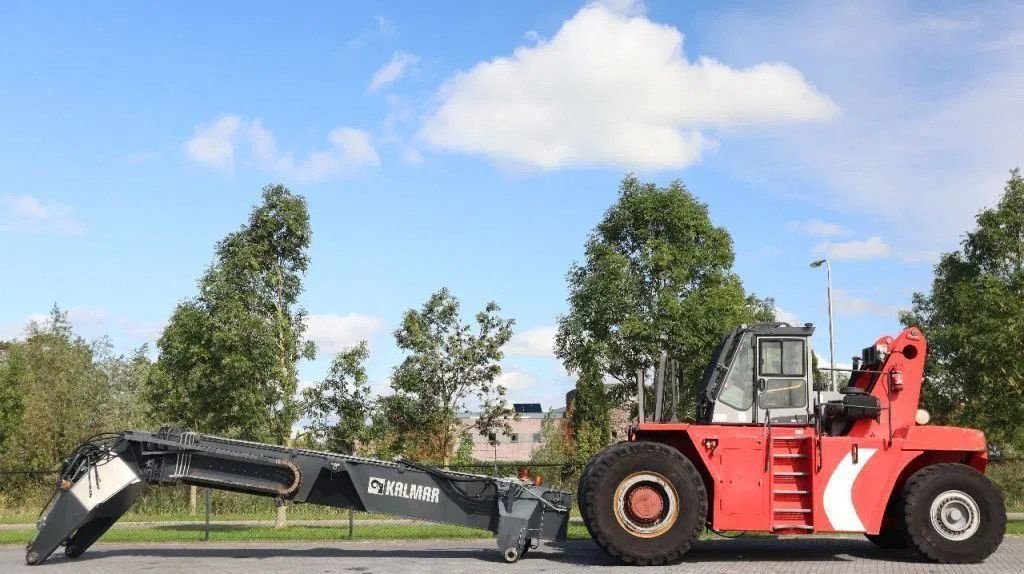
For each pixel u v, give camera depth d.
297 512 24.20
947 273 32.09
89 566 12.77
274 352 19.98
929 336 36.72
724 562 13.01
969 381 28.59
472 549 15.16
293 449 13.27
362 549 15.20
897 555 13.91
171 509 24.70
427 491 13.29
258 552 14.69
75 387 37.94
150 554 14.33
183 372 20.62
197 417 20.50
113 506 13.07
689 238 23.77
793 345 13.45
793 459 12.84
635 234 24.05
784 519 12.72
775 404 13.28
